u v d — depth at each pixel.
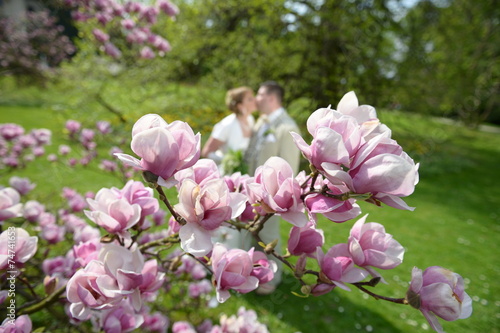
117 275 0.69
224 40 6.77
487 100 13.97
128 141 2.89
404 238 4.52
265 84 2.70
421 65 7.09
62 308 1.72
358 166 0.57
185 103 5.84
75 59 5.33
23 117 9.01
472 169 8.98
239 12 6.71
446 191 6.93
